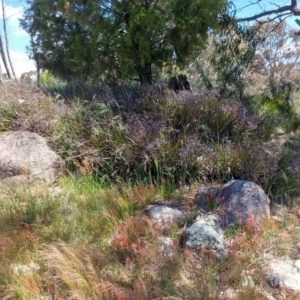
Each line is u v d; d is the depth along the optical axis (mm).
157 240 3139
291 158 4883
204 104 5355
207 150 4613
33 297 2432
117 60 6781
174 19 6371
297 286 2654
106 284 2492
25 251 2902
